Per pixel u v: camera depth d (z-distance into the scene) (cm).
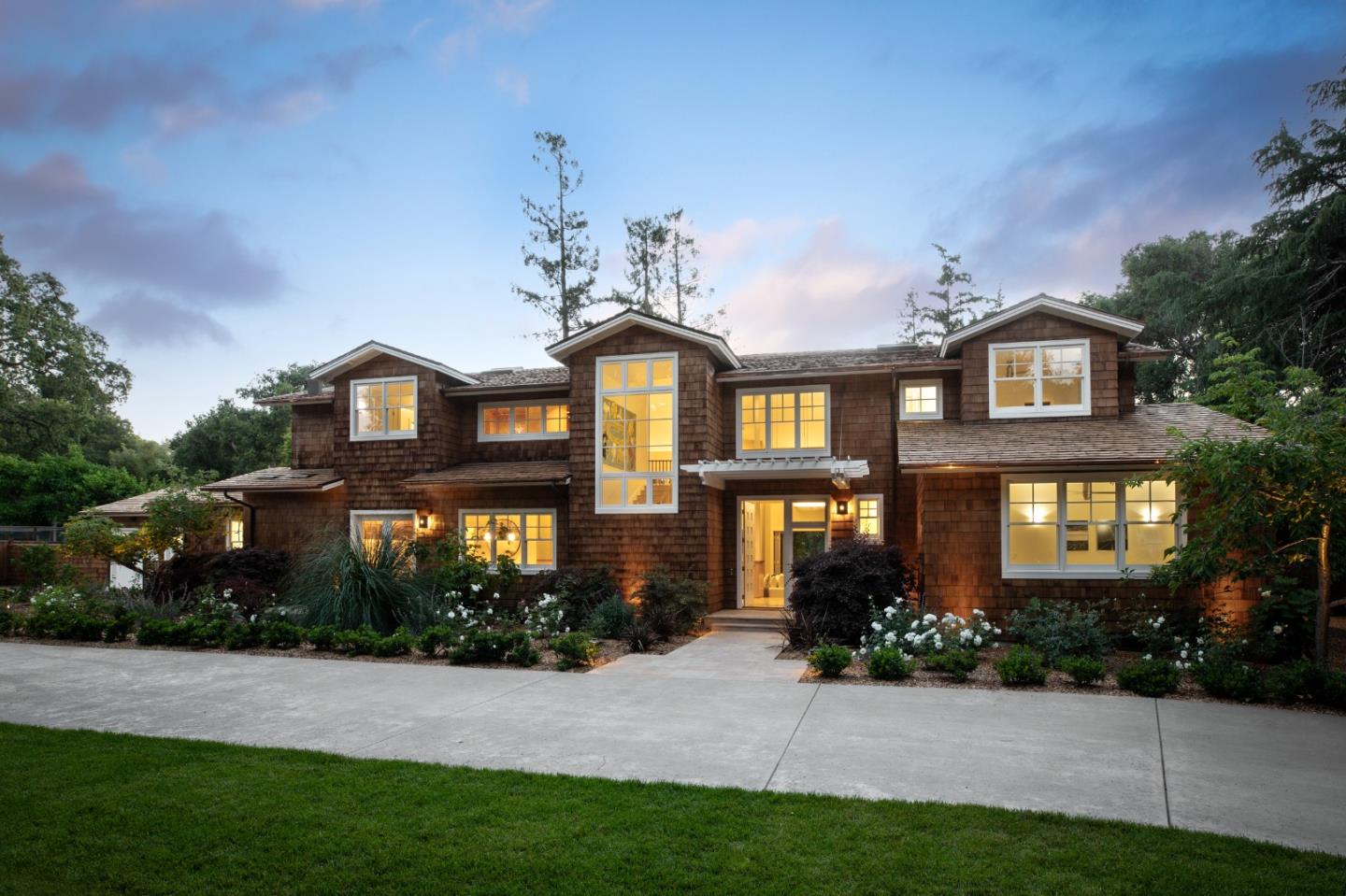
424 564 1588
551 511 1739
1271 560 943
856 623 1205
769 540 1820
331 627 1195
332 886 396
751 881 394
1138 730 708
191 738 689
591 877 401
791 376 1608
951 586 1295
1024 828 463
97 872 414
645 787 544
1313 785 552
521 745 667
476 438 1883
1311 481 866
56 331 3434
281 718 765
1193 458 959
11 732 711
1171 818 486
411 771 584
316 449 2042
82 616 1316
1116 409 1425
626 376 1623
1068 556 1288
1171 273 3002
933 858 421
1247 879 393
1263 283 2159
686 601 1393
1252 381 1338
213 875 408
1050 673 977
